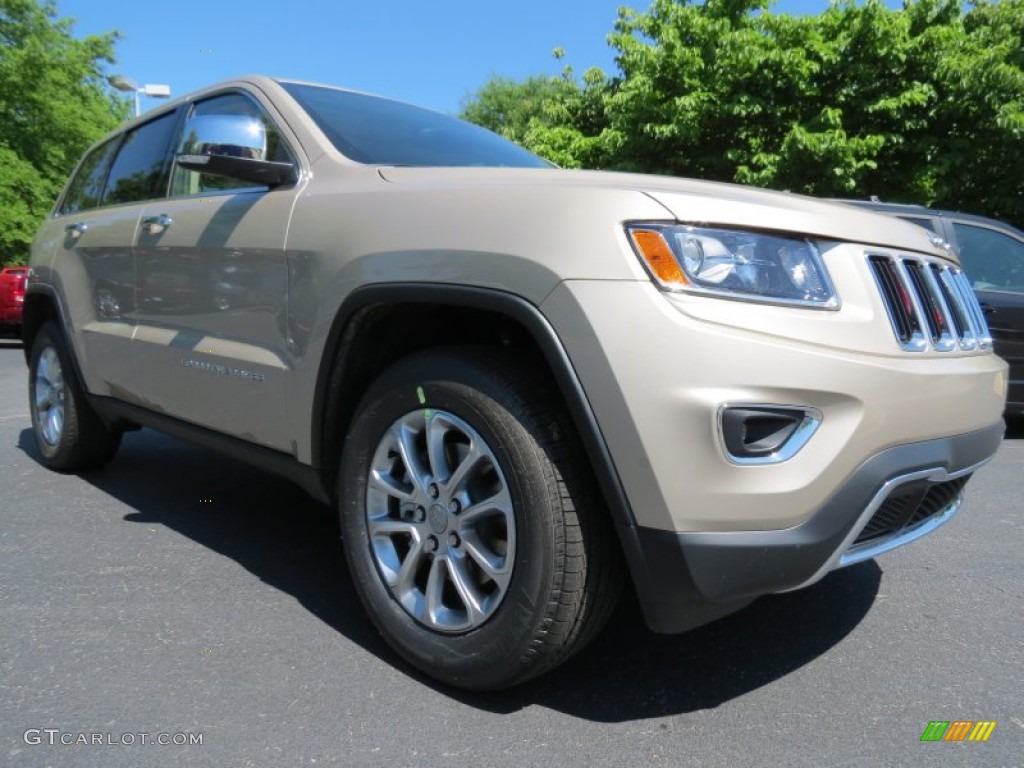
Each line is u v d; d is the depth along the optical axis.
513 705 2.17
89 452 4.41
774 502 1.84
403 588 2.33
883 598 2.98
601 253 1.90
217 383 2.97
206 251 3.02
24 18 20.98
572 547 1.99
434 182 2.36
